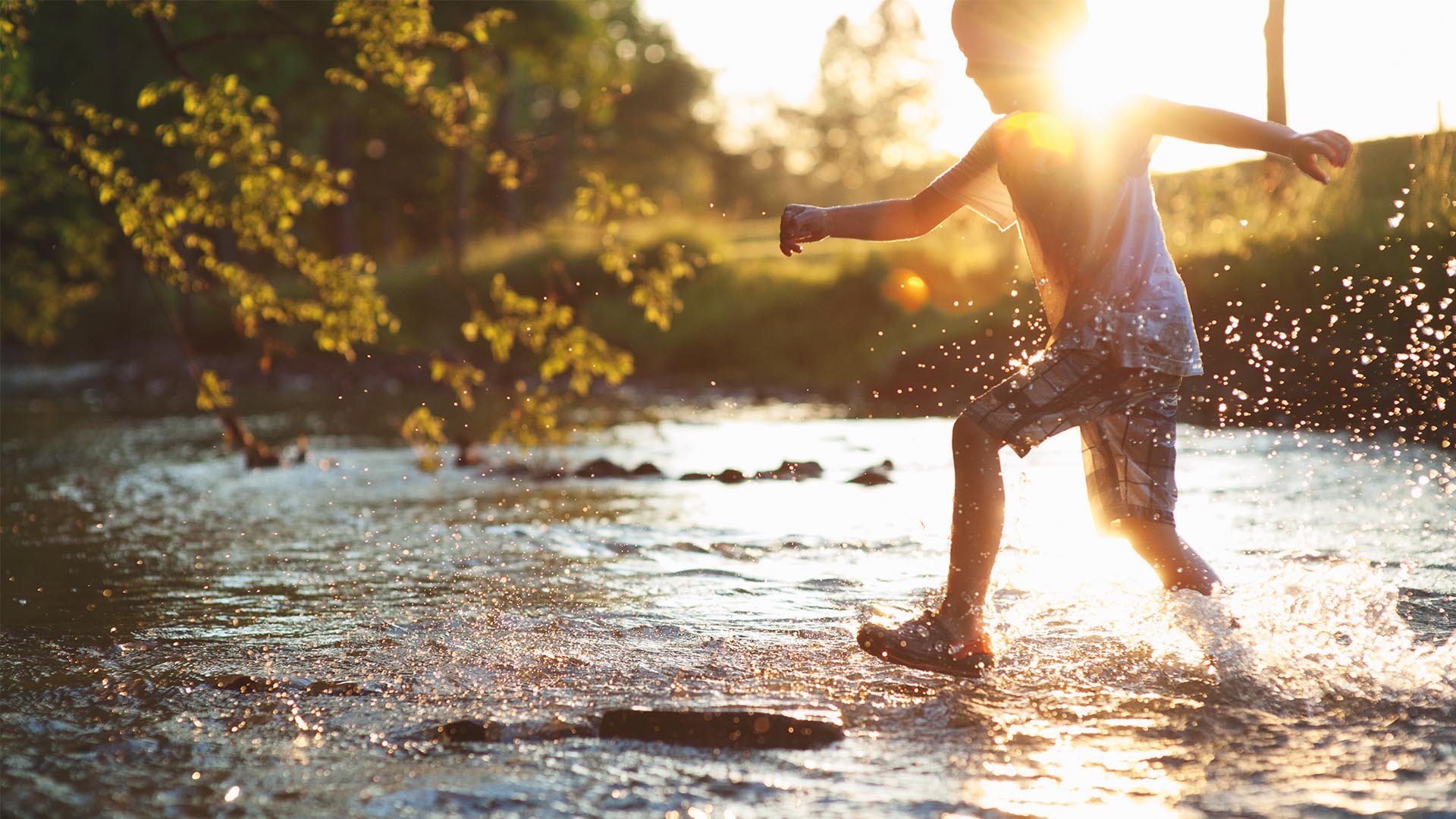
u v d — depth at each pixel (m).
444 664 2.77
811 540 4.65
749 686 2.56
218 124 6.86
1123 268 2.69
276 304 7.23
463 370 7.40
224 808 1.89
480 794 1.94
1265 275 9.03
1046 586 3.51
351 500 6.32
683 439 9.98
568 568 4.11
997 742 2.19
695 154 67.31
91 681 2.67
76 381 22.67
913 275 19.05
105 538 5.01
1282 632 2.80
